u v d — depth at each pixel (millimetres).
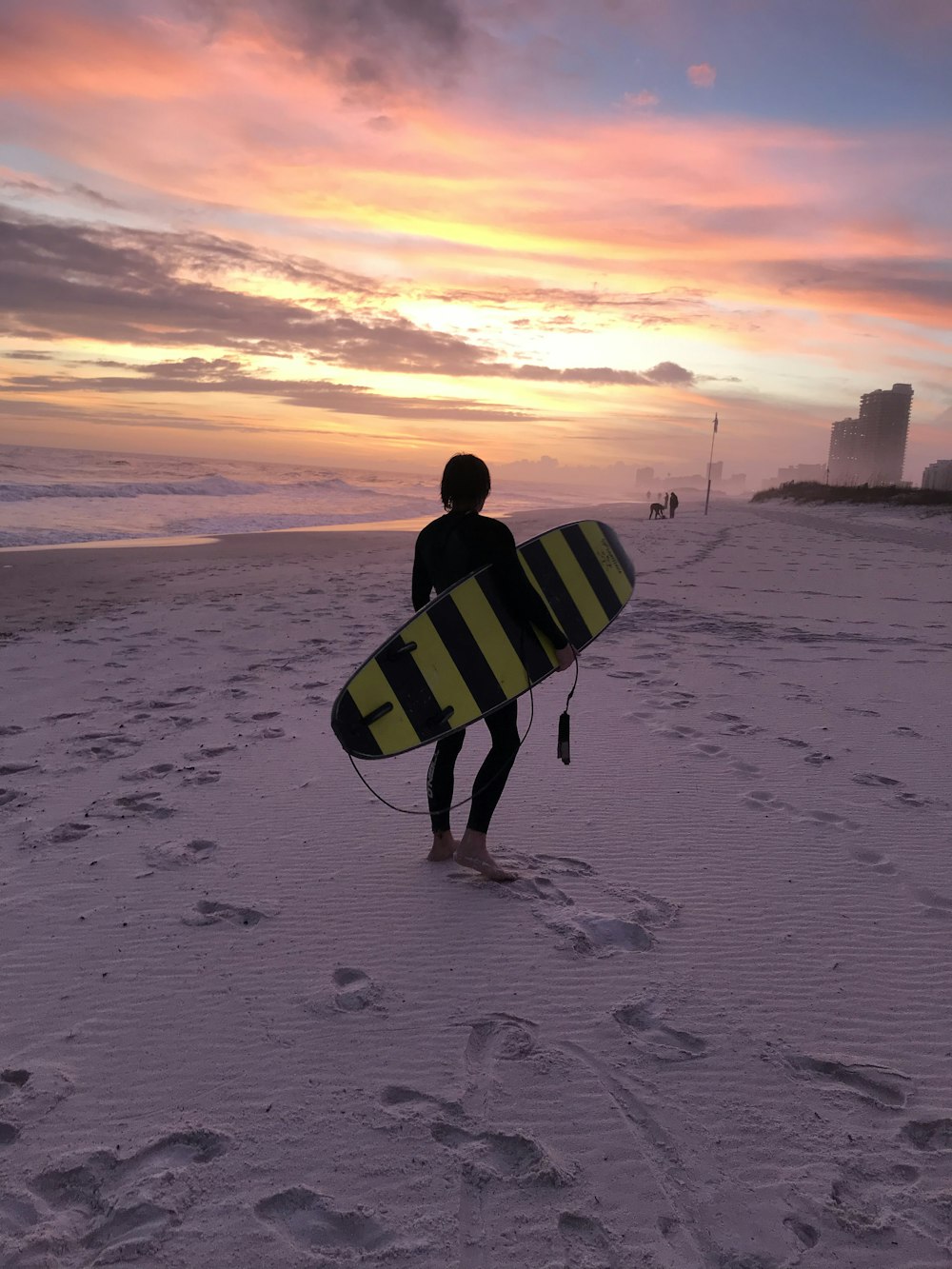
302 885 3514
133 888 3471
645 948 3062
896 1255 1823
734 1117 2236
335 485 71812
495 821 4152
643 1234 1875
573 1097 2307
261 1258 1806
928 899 3418
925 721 5816
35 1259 1795
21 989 2783
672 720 5805
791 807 4320
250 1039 2545
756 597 11922
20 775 4793
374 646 8367
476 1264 1795
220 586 13531
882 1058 2479
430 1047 2516
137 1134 2164
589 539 4027
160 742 5387
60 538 24688
